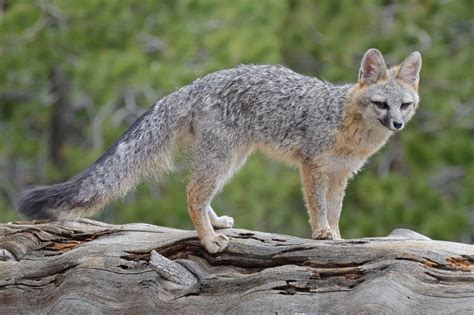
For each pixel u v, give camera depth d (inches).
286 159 498.0
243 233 471.8
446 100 1010.1
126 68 900.0
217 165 473.1
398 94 484.4
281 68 501.7
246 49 906.7
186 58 932.6
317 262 437.7
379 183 983.6
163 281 452.1
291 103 486.9
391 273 417.1
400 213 962.7
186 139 483.2
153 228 502.3
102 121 984.3
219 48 914.1
